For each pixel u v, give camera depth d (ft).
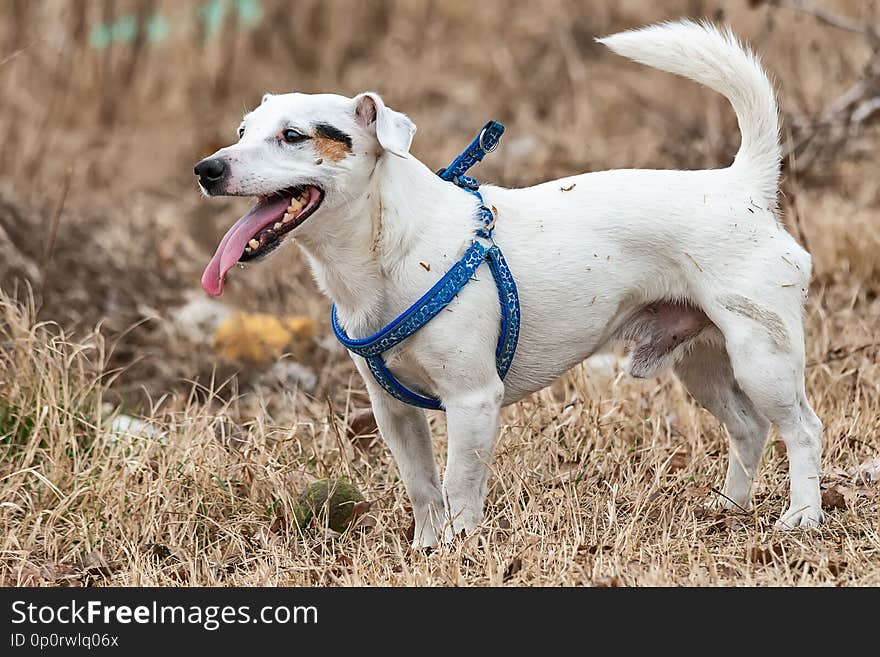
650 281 30.07
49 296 45.11
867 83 51.03
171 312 45.96
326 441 36.09
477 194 29.32
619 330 30.91
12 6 68.28
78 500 32.91
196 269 50.24
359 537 31.58
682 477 33.73
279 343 43.16
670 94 67.92
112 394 41.16
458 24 82.99
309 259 29.25
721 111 55.57
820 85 58.90
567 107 69.72
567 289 29.32
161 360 43.27
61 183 62.34
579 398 36.35
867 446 34.50
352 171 27.71
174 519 32.27
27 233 48.60
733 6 69.46
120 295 46.68
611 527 30.04
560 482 33.01
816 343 39.52
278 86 75.72
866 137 54.29
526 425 34.91
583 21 77.61
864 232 46.70
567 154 59.62
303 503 32.04
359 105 27.76
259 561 30.30
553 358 30.09
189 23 74.74
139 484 33.42
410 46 80.43
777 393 29.73
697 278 29.66
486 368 28.71
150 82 72.38
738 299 29.43
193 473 33.35
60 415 35.27
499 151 62.95
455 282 28.07
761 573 27.78
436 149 63.77
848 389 37.32
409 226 28.09
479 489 29.50
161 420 36.58
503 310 28.76
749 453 32.19
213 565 30.78
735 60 30.30
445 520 29.91
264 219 27.63
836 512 31.01
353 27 81.71
